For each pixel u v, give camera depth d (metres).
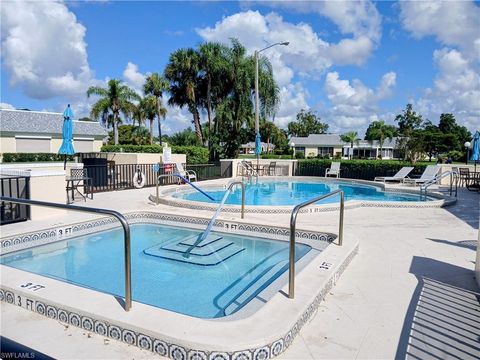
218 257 5.85
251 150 65.06
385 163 19.36
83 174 11.45
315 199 4.05
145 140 44.72
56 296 3.28
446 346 2.82
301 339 2.91
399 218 8.21
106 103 35.12
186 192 14.18
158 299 4.37
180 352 2.58
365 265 4.81
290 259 3.28
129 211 8.23
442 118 67.75
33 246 6.27
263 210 8.83
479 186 13.70
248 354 2.53
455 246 5.78
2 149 27.59
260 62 26.62
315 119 82.56
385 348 2.79
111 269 5.43
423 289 3.98
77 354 2.67
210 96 27.95
